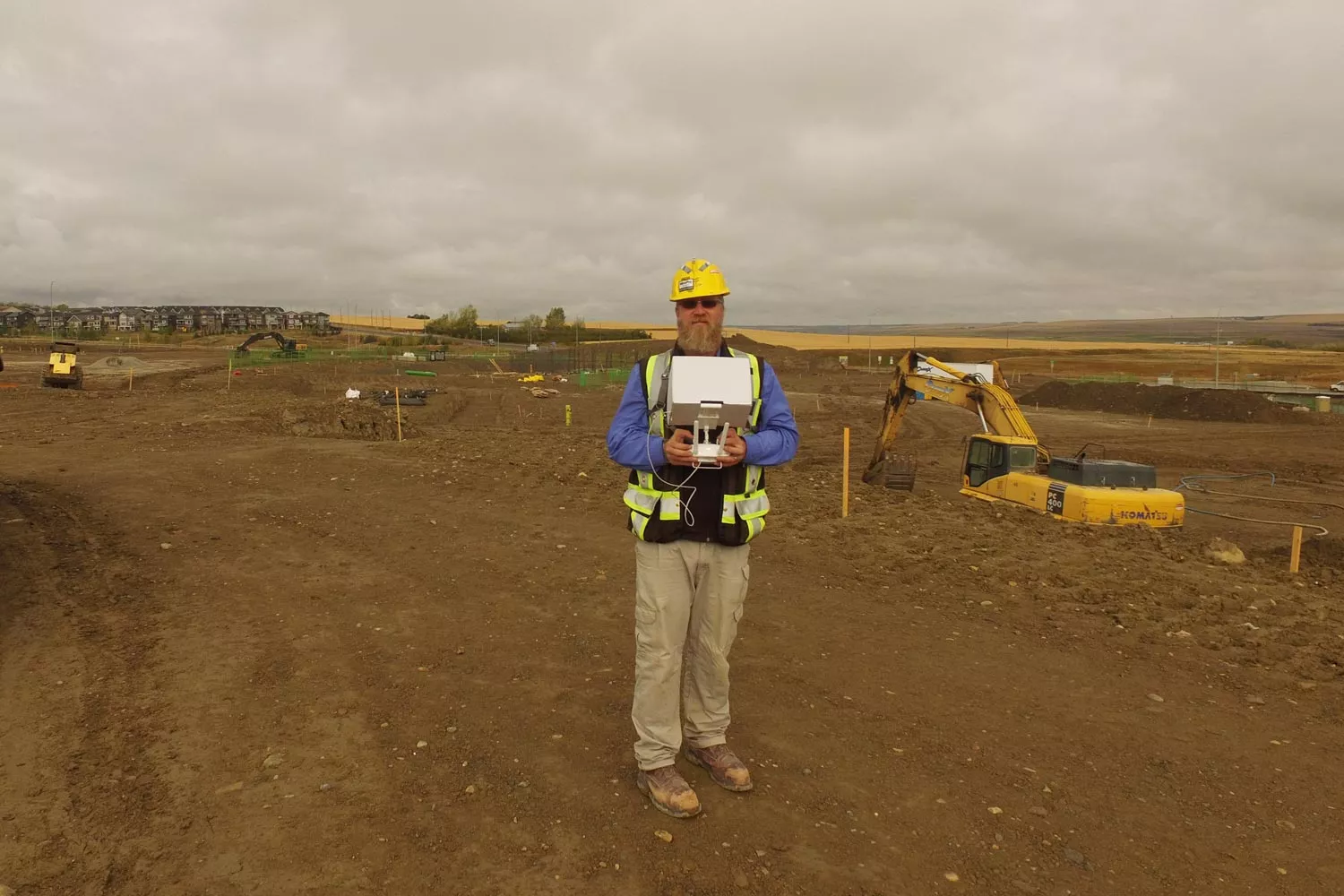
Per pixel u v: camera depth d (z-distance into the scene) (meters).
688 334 3.27
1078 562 8.97
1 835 3.11
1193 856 3.30
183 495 10.65
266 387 43.25
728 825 3.32
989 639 6.12
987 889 3.00
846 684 5.04
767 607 6.72
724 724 3.66
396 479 12.23
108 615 5.87
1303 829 3.55
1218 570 9.50
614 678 4.91
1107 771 4.02
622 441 3.23
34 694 4.45
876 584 7.64
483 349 116.94
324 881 2.89
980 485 16.61
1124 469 13.92
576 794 3.51
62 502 10.05
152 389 36.81
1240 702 5.05
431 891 2.85
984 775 3.90
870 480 18.19
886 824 3.40
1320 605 7.76
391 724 4.18
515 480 12.38
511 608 6.32
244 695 4.51
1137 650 6.02
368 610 6.18
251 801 3.40
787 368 87.81
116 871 2.91
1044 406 49.19
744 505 3.31
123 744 3.89
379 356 82.44
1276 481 24.20
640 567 3.35
